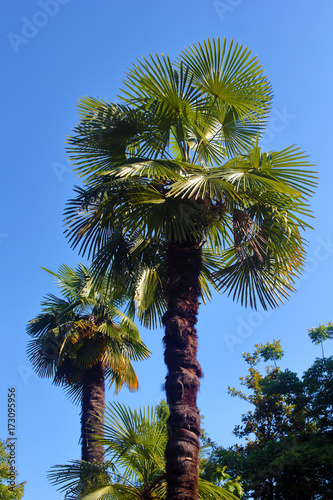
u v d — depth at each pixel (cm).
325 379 1909
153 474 771
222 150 962
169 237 757
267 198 817
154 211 763
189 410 652
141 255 900
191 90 816
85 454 1338
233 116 886
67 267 1702
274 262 855
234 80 832
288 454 1697
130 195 782
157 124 841
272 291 877
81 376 1577
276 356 2262
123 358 1567
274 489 1792
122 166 765
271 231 830
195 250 768
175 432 641
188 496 610
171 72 804
